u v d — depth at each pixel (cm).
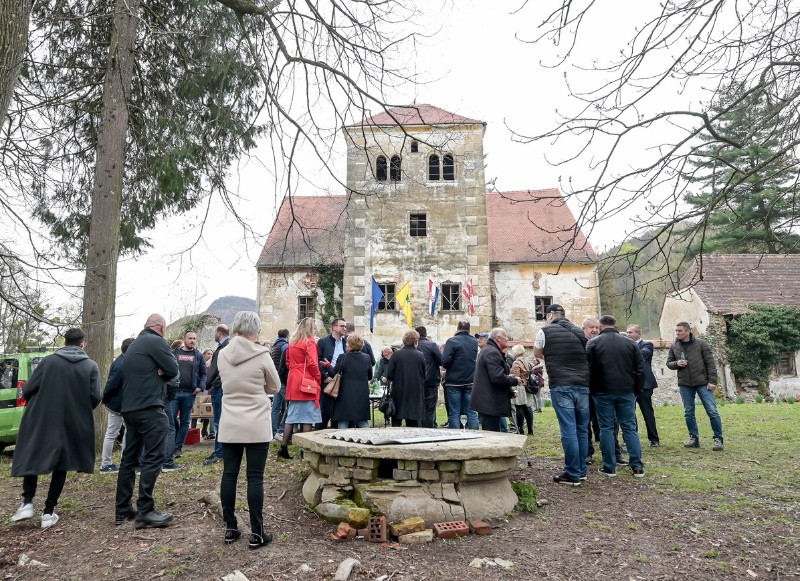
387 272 2106
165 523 491
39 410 525
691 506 555
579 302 2317
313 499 526
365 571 380
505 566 396
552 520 513
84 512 555
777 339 2042
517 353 998
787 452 819
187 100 1082
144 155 1104
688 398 876
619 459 775
